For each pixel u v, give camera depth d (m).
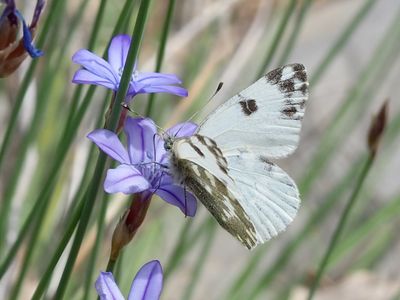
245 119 0.31
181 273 0.51
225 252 0.54
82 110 0.33
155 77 0.31
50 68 0.39
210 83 0.46
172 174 0.31
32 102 0.41
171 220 0.49
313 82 0.42
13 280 0.40
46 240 0.40
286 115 0.31
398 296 0.44
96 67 0.31
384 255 0.51
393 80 0.62
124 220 0.30
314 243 0.53
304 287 0.49
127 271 0.43
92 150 0.35
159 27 0.53
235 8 0.53
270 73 0.31
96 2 0.45
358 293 0.49
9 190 0.37
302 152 0.57
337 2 0.67
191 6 0.52
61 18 0.38
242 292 0.44
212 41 0.49
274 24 0.51
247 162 0.31
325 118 0.58
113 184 0.30
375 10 0.65
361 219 0.55
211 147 0.30
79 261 0.39
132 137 0.31
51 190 0.35
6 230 0.39
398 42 0.46
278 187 0.31
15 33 0.30
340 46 0.42
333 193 0.44
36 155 0.42
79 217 0.30
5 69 0.30
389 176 0.58
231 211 0.31
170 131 0.32
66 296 0.39
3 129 0.41
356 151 0.57
